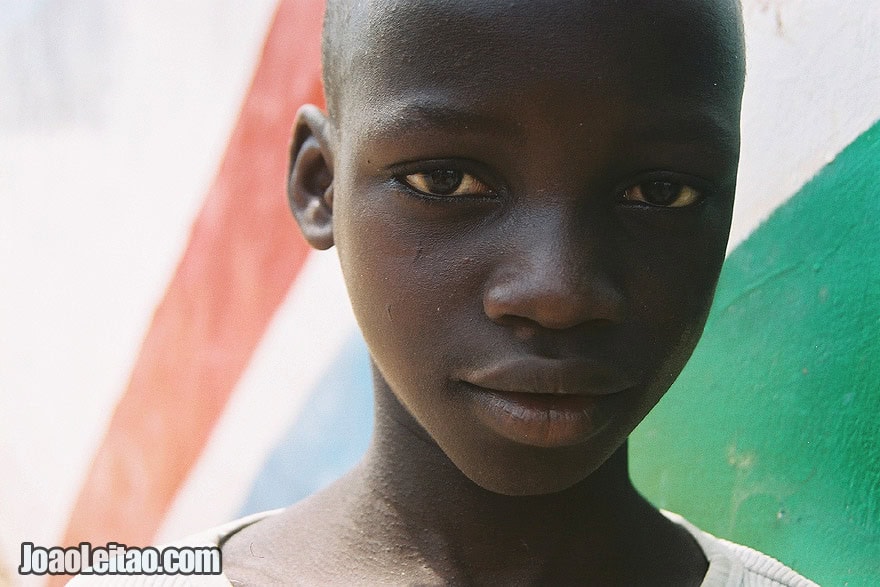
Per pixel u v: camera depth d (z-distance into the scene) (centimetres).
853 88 110
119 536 229
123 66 227
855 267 109
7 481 259
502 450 82
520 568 97
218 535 114
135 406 227
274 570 104
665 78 78
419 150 80
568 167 78
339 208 91
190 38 211
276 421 195
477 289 81
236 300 203
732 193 89
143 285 225
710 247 86
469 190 81
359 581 99
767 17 123
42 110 246
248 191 199
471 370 81
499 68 77
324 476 185
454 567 98
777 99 121
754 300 123
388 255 83
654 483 139
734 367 126
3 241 257
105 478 234
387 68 81
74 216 241
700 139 81
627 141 78
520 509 97
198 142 210
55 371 247
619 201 81
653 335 83
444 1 78
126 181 228
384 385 101
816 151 115
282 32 188
